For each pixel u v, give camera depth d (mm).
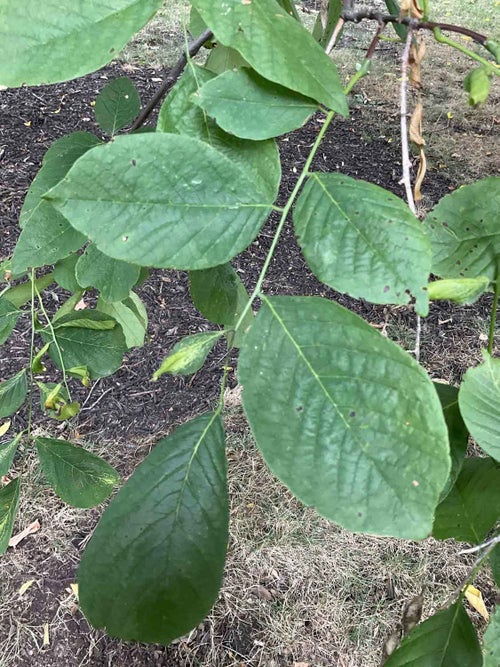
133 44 2008
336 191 218
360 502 184
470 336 1217
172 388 1122
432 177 1570
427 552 901
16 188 1418
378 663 801
